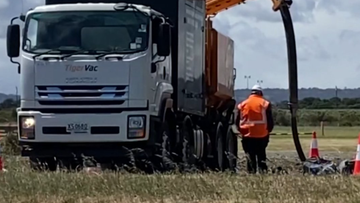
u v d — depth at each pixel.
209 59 21.50
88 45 16.25
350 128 64.12
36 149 16.48
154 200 11.53
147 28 16.28
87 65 16.11
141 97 16.08
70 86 16.14
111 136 16.05
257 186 12.60
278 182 13.15
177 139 18.06
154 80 16.59
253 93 18.08
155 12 16.72
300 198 11.53
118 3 16.92
